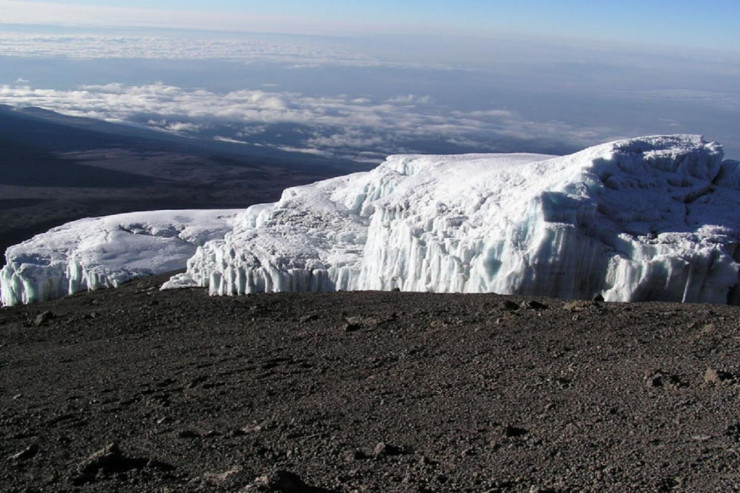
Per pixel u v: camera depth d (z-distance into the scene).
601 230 29.81
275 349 23.08
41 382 22.16
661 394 15.21
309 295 33.38
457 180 41.72
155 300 39.72
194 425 16.23
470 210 35.97
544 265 29.11
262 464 13.04
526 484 11.46
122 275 53.75
